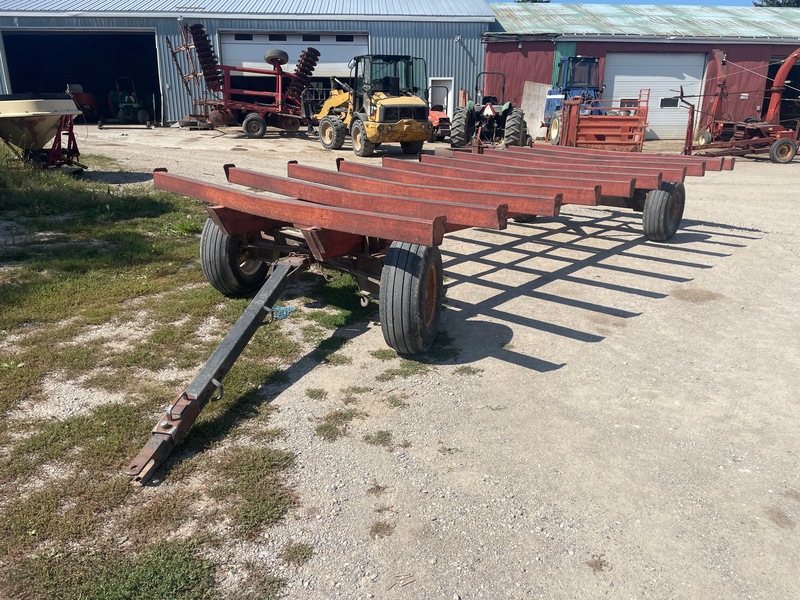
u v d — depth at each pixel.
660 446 3.36
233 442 3.25
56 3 22.98
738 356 4.47
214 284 5.04
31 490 2.83
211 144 16.94
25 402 3.52
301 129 21.83
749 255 7.13
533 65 23.00
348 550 2.57
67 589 2.33
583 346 4.57
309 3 24.27
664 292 5.78
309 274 5.83
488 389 3.89
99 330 4.50
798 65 23.61
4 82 22.75
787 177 13.97
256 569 2.45
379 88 15.55
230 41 22.58
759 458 3.28
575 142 15.10
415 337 4.06
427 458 3.18
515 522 2.76
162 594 2.32
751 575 2.51
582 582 2.45
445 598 2.36
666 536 2.71
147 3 23.31
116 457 3.08
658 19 26.19
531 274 6.25
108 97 27.16
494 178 5.79
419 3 24.80
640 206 7.87
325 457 3.15
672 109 24.02
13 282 5.29
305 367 4.09
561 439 3.39
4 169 9.69
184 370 3.97
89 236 6.85
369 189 5.06
